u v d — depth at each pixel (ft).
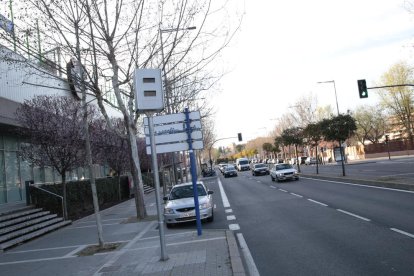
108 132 97.30
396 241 30.66
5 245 47.39
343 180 94.22
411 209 44.91
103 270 29.86
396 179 75.05
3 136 83.15
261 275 25.36
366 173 107.24
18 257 41.09
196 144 40.29
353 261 26.32
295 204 61.82
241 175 209.26
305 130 130.00
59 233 57.77
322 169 170.09
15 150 87.15
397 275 22.58
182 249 34.22
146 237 44.96
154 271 27.45
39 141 68.08
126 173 136.46
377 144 257.75
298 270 25.59
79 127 70.95
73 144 70.08
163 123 40.22
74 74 47.11
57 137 68.23
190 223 54.19
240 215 56.24
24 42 46.62
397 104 228.43
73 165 72.02
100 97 49.44
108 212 84.99
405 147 243.40
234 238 36.70
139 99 30.81
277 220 47.70
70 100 73.36
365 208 49.57
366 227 37.40
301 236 36.50
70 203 81.46
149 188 155.02
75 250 41.37
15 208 66.49
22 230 54.90
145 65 52.44
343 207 52.65
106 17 48.62
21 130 73.56
